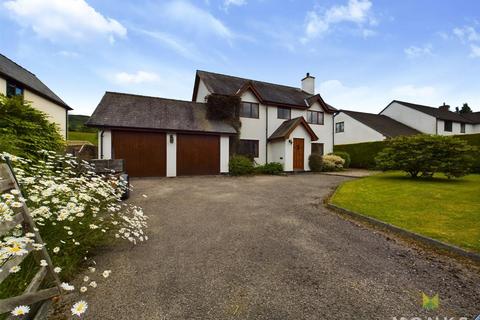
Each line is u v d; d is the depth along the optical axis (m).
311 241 3.87
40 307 2.07
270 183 10.38
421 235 3.85
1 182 2.15
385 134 20.61
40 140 5.18
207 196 7.41
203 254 3.35
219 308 2.20
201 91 17.52
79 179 3.61
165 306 2.22
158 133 12.19
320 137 18.84
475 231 3.97
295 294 2.43
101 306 2.19
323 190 8.62
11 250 1.79
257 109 16.62
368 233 4.24
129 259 3.16
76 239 3.02
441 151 9.91
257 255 3.34
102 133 11.12
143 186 9.19
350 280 2.70
